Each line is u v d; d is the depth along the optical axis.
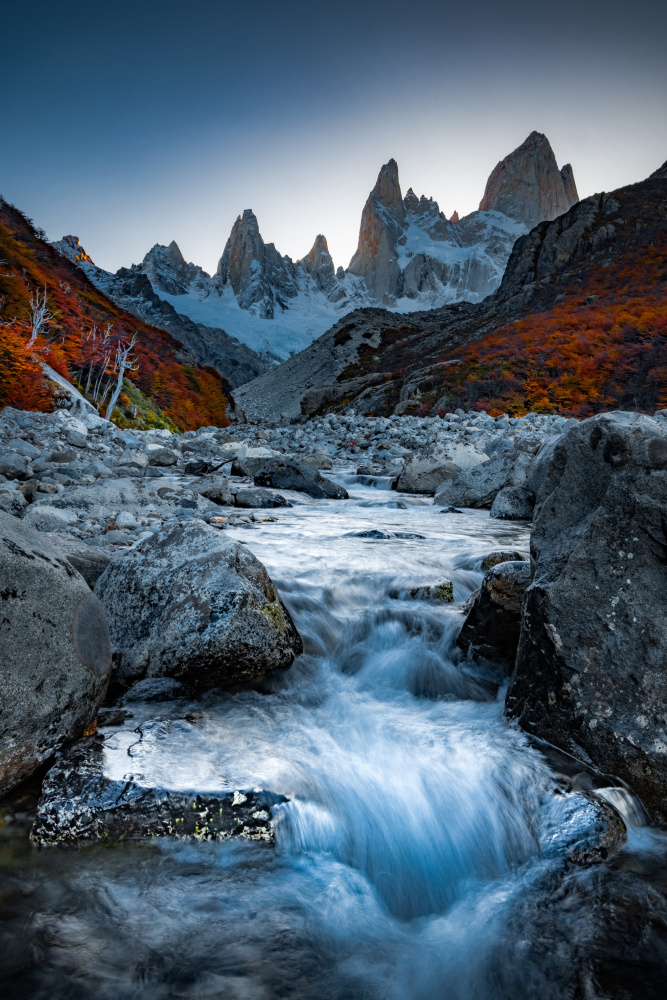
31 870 2.49
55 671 2.97
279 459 14.54
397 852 2.88
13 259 47.88
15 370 28.67
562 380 48.78
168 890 2.48
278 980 2.15
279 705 3.99
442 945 2.42
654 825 3.02
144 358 48.41
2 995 1.97
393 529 9.54
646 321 55.38
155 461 17.28
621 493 3.41
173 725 3.42
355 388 72.81
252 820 2.76
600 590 3.37
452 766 3.29
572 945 2.35
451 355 60.75
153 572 4.31
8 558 2.85
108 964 2.12
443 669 4.41
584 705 3.28
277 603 4.41
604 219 89.19
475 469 12.59
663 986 2.16
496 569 4.42
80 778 2.79
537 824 2.89
